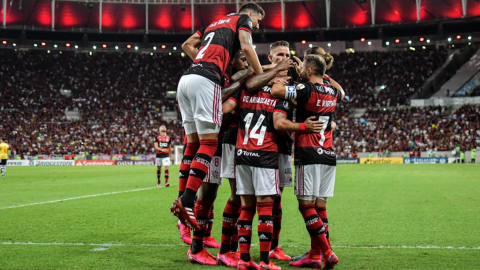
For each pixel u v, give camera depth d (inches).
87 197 466.9
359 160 1732.3
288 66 187.8
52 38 2282.2
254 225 282.8
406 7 1962.4
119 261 186.9
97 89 2146.9
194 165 188.1
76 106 2041.1
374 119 1902.1
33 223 287.1
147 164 1758.1
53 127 1910.7
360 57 2253.9
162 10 2087.8
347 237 240.4
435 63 2154.3
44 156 1777.8
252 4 209.3
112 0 2012.8
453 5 1900.8
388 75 2155.5
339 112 2014.0
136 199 446.3
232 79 206.4
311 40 2297.0
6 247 213.0
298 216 322.7
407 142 1754.4
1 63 2153.1
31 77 2128.4
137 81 2213.3
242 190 184.7
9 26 2102.6
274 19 2116.1
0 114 1921.8
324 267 180.2
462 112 1817.2
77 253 201.0
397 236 242.5
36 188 595.2
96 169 1284.4
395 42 2261.3
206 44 195.6
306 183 190.2
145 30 2228.1
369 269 175.2
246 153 183.6
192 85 188.5
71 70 2203.5
